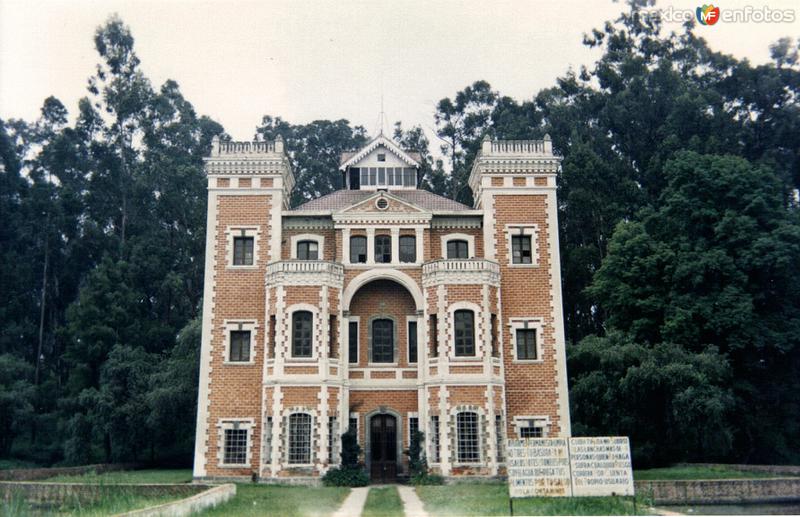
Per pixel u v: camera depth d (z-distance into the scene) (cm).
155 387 5553
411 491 3341
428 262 4081
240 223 4222
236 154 4294
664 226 4966
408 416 4050
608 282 4912
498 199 4291
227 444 3934
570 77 7619
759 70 6450
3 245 7269
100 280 6475
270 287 4034
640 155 6631
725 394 4109
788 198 5653
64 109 8588
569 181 6169
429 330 4000
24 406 6003
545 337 4106
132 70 8481
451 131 8388
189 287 7438
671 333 4478
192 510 2331
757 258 4350
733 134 6022
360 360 4128
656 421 4603
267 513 2431
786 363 4481
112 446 6003
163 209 7544
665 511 2694
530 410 4003
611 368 4494
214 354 4047
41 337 7031
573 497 2430
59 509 2761
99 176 7738
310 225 4309
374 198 4303
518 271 4191
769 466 4038
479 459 3753
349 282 4144
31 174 7819
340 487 3562
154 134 8112
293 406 3800
